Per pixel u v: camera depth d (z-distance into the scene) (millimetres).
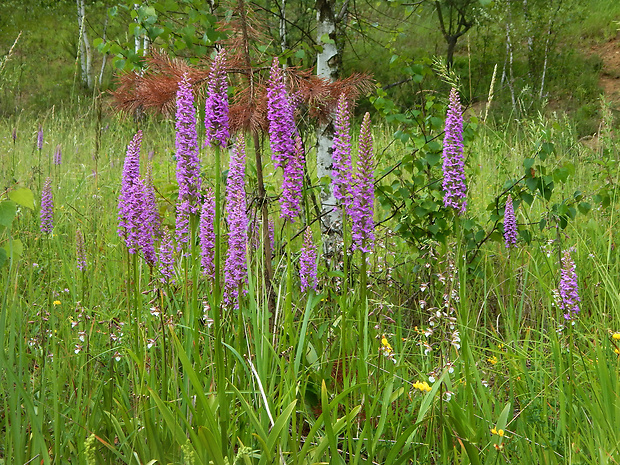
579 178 6648
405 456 2402
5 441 2273
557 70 17406
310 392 2965
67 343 3014
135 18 4688
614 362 2998
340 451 2701
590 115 14898
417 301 4230
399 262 4871
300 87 3561
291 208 2646
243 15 3445
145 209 2734
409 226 4602
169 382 2773
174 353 2752
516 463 2529
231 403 2615
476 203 5965
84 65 19391
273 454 2359
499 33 18219
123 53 4766
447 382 2637
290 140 2656
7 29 21641
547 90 16891
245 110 3291
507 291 4438
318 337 3273
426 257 4270
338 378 3105
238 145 2729
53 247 4391
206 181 4727
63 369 2748
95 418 2627
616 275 4062
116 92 3639
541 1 18094
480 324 4121
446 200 3010
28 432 2486
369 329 3398
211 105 2316
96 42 4781
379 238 4496
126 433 2594
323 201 4707
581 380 3014
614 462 2266
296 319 3512
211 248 2928
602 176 5973
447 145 2988
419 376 3027
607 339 3127
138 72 4566
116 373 2865
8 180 5309
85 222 5043
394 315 3947
